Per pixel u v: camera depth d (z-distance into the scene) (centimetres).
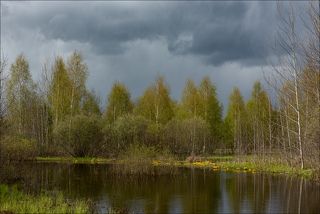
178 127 4731
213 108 6034
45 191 1923
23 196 1617
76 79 5419
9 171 2278
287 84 2925
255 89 6050
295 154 3247
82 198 1822
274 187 2191
